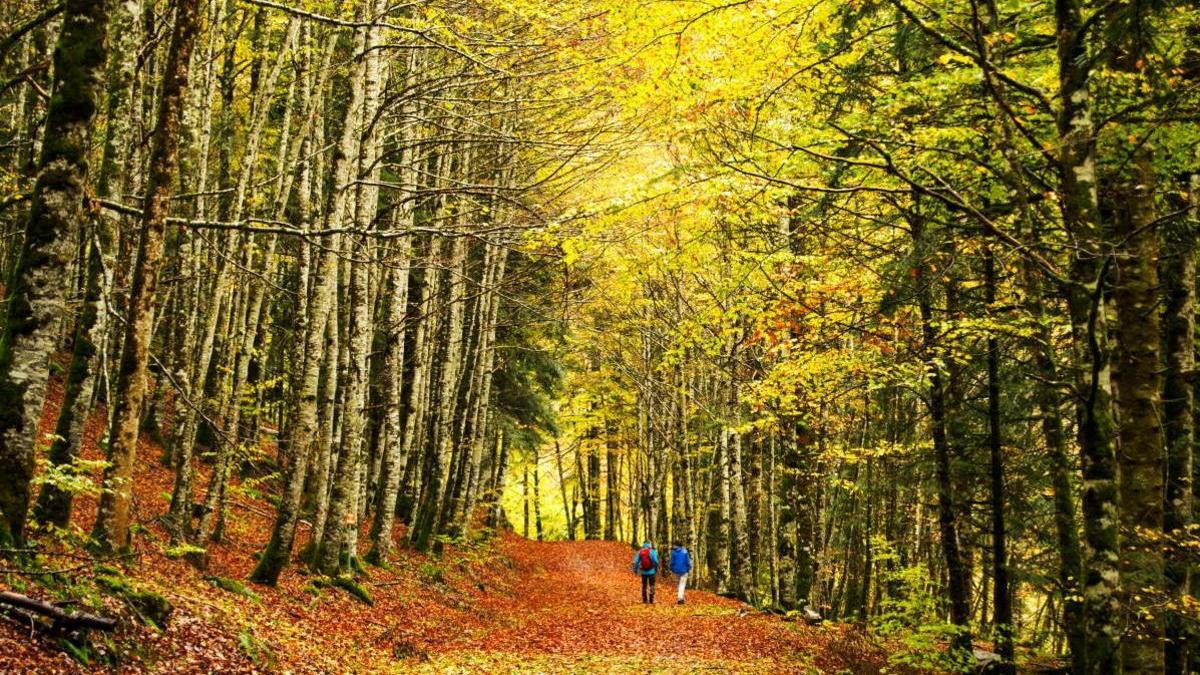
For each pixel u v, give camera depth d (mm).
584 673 10352
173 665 6648
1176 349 8609
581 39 11195
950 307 10750
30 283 6613
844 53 8422
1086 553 5598
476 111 15500
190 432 12172
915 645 9930
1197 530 8320
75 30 6793
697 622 16062
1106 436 5512
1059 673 11898
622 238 9766
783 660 11938
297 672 8125
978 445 11609
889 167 6023
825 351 11500
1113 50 5969
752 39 8070
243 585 10375
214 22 14633
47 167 6695
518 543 37594
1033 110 7816
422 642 12078
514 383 29375
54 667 5453
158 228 8336
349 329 14172
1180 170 8109
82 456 13727
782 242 11859
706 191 7898
